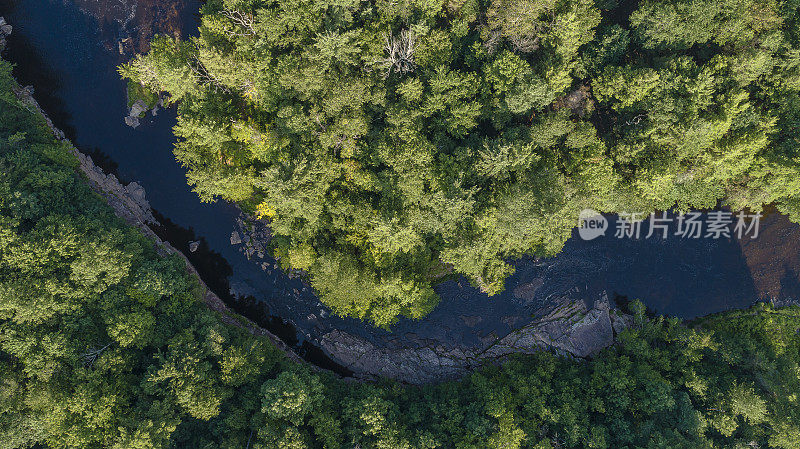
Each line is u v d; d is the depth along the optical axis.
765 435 53.31
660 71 52.62
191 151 54.56
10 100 57.00
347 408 53.50
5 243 48.09
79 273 49.47
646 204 58.88
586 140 52.97
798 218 58.72
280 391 50.12
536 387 56.59
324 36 48.53
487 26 54.56
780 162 54.03
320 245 57.75
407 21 53.44
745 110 53.88
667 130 52.34
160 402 49.38
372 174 52.50
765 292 67.06
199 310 57.53
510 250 60.34
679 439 50.12
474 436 51.78
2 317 47.12
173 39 62.16
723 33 54.06
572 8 51.47
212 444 50.12
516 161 49.53
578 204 54.50
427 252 58.78
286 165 50.22
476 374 57.66
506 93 51.56
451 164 52.31
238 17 55.16
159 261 56.91
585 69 57.38
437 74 50.41
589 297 67.38
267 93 53.31
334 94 49.47
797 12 54.88
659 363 58.53
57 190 55.50
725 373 58.94
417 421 54.41
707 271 67.81
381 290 54.28
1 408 46.16
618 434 53.28
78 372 48.16
